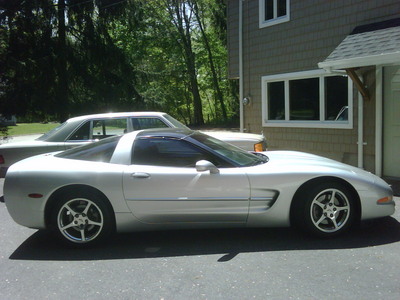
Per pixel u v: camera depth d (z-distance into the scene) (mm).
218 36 28797
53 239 4586
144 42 30828
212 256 3896
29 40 18422
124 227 4230
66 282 3420
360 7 8141
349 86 8273
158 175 4152
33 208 4156
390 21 7488
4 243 4484
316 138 9234
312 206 4203
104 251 4141
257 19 10547
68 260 3926
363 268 3482
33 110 19344
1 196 7098
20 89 18266
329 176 4195
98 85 20406
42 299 3129
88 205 4184
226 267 3611
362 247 3990
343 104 8625
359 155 8156
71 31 20234
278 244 4156
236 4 11250
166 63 32125
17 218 4227
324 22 8875
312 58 9211
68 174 4148
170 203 4152
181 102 34719
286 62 9859
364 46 6941
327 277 3320
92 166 4234
